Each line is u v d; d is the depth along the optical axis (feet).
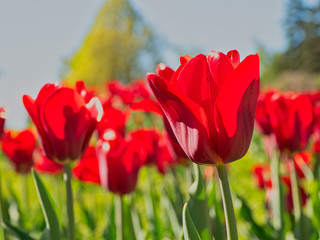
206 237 2.17
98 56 43.78
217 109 1.80
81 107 2.18
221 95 1.78
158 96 1.83
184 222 1.92
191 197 2.18
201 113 1.81
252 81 1.78
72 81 43.47
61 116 2.16
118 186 2.52
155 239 3.15
